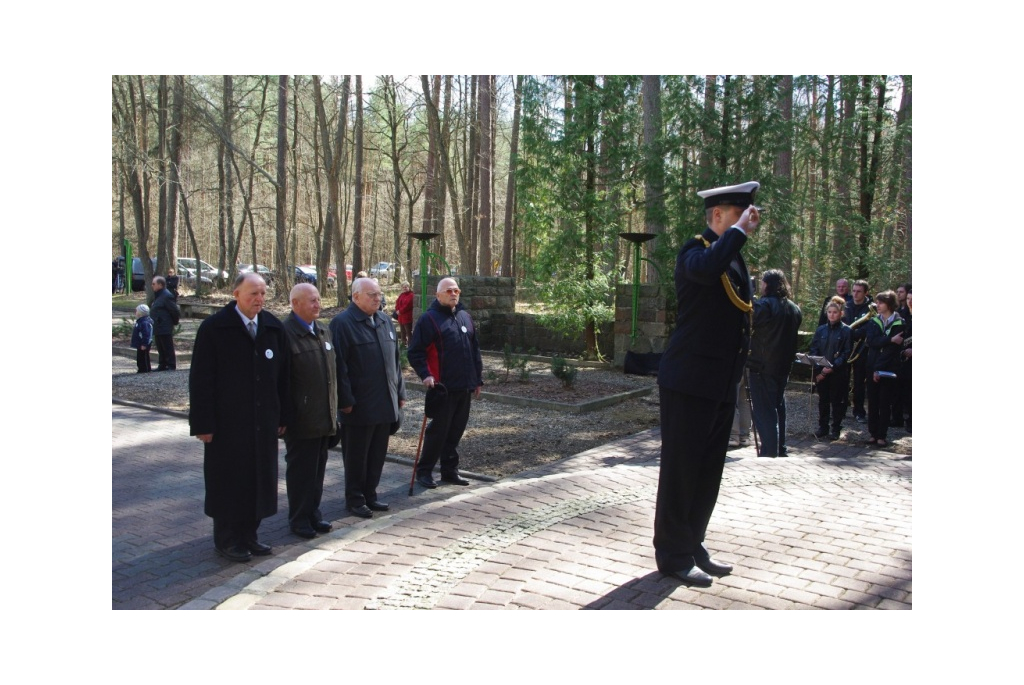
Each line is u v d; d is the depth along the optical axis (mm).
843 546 4719
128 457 8852
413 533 5102
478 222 31000
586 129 16219
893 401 10352
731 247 3625
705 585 4070
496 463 8586
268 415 5598
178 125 27359
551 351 18953
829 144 17172
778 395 8078
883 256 16469
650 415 11234
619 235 16438
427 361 7637
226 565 5527
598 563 4469
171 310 16000
